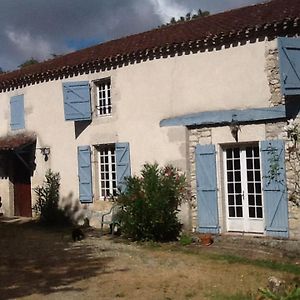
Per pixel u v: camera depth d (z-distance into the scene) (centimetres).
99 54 1288
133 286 738
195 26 1160
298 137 925
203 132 1077
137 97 1198
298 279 742
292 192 948
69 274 823
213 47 1056
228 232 1050
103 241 1115
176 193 1082
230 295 679
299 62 902
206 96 1070
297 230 944
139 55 1174
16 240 1174
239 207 1042
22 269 868
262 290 550
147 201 1060
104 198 1310
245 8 1162
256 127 995
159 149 1152
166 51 1128
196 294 691
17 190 1606
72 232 1179
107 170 1312
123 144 1222
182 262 883
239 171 1041
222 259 895
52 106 1431
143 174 1103
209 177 1060
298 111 936
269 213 975
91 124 1317
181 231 1090
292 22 931
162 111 1148
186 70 1103
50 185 1420
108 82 1295
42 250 1041
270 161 970
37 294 710
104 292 711
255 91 996
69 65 1338
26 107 1523
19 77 1507
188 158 1101
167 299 671
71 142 1375
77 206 1359
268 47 979
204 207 1069
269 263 852
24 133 1532
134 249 1008
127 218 1087
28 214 1562
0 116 1638
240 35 1001
